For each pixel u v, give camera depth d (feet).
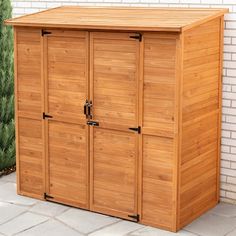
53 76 31.19
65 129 31.32
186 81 29.09
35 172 32.37
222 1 30.96
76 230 29.68
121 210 30.58
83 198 31.37
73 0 33.99
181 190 29.60
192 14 30.09
